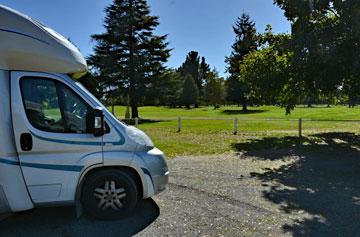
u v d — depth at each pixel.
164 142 15.33
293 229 4.98
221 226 5.10
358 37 13.31
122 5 39.34
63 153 5.11
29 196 5.01
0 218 5.51
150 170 5.52
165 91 40.59
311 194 6.88
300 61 14.69
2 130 4.88
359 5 13.22
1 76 4.91
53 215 5.62
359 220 5.35
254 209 5.89
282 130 21.11
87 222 5.31
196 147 13.86
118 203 5.42
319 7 14.56
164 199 6.46
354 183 7.84
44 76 5.12
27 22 5.00
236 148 13.63
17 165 4.93
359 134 18.22
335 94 18.45
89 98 5.33
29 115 5.02
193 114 46.12
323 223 5.22
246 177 8.46
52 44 5.13
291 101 19.61
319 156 11.75
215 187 7.41
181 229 5.00
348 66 13.90
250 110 55.56
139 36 40.53
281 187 7.45
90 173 5.36
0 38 4.83
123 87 39.31
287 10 17.06
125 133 5.42
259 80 18.52
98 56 39.16
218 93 80.38
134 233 4.86
